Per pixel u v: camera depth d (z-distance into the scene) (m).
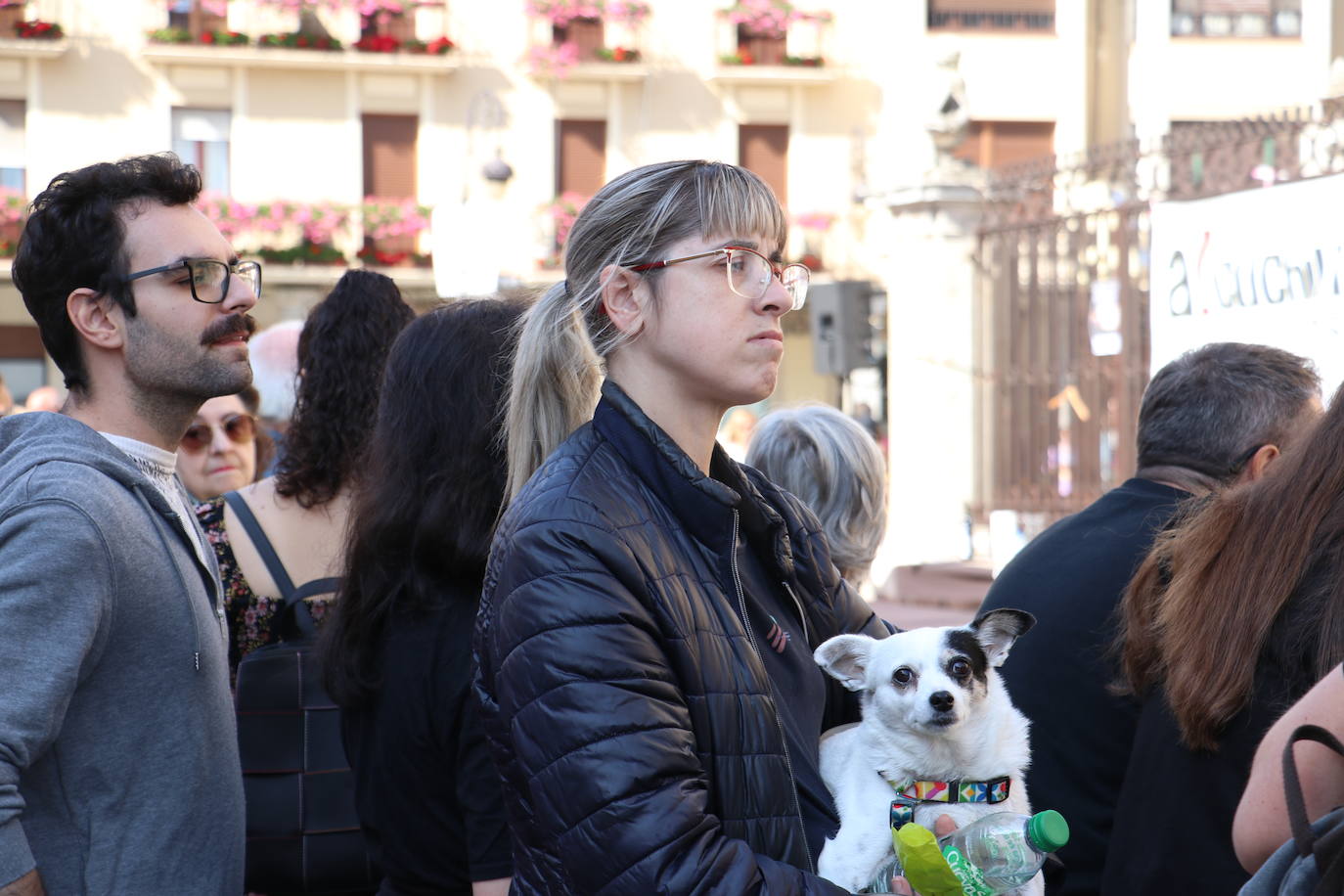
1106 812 2.90
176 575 2.28
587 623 1.81
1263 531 2.08
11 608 2.04
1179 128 7.93
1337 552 1.98
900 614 10.24
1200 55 22.78
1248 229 6.70
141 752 2.20
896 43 25.59
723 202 2.01
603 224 2.06
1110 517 3.10
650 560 1.89
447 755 2.45
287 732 2.86
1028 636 3.05
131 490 2.27
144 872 2.18
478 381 2.54
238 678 2.88
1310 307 6.37
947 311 10.98
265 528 3.06
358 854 2.86
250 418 4.57
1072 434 9.44
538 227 25.27
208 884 2.28
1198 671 2.12
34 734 2.02
